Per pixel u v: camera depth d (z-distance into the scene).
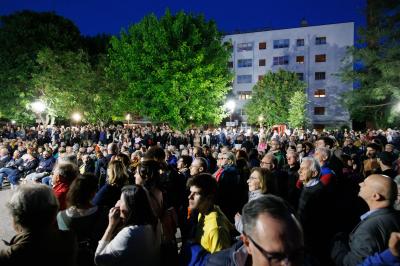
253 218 1.43
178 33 22.88
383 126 33.09
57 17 36.91
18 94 28.94
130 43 25.12
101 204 3.96
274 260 1.34
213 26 25.17
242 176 5.45
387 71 28.14
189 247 2.55
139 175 3.57
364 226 2.51
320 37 55.19
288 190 5.15
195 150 8.27
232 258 2.07
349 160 6.75
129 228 2.61
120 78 26.56
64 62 26.34
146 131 25.00
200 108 22.75
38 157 12.04
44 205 2.06
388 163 5.64
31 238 2.00
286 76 47.41
